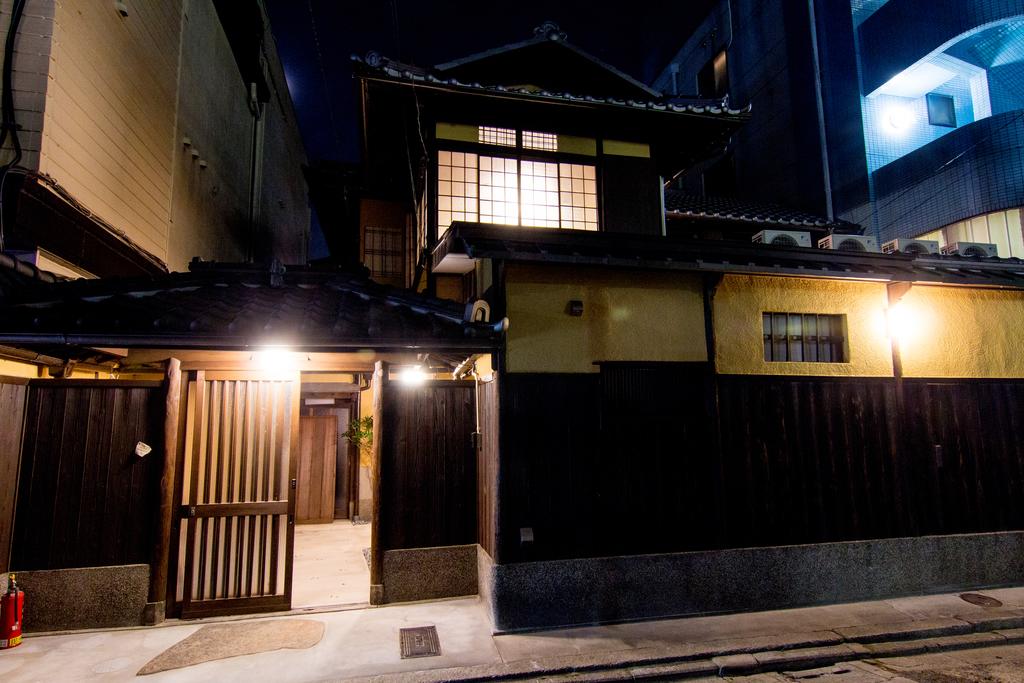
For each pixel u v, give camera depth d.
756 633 6.33
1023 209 13.99
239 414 7.25
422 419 7.67
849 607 7.23
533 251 6.77
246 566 6.99
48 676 5.20
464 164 10.46
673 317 7.55
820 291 8.17
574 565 6.68
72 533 6.46
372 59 9.33
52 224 7.30
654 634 6.30
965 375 8.57
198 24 12.84
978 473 8.36
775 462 7.61
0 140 6.62
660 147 12.46
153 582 6.57
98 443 6.67
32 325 5.57
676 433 7.34
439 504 7.57
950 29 15.26
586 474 6.94
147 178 10.08
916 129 17.69
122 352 6.95
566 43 11.75
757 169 21.09
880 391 8.18
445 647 5.91
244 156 17.11
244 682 5.11
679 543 7.13
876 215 16.88
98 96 8.21
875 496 7.89
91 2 7.92
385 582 7.23
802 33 19.17
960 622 6.61
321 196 16.75
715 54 23.61
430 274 10.10
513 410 6.79
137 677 5.19
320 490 12.82
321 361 7.73
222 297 7.12
